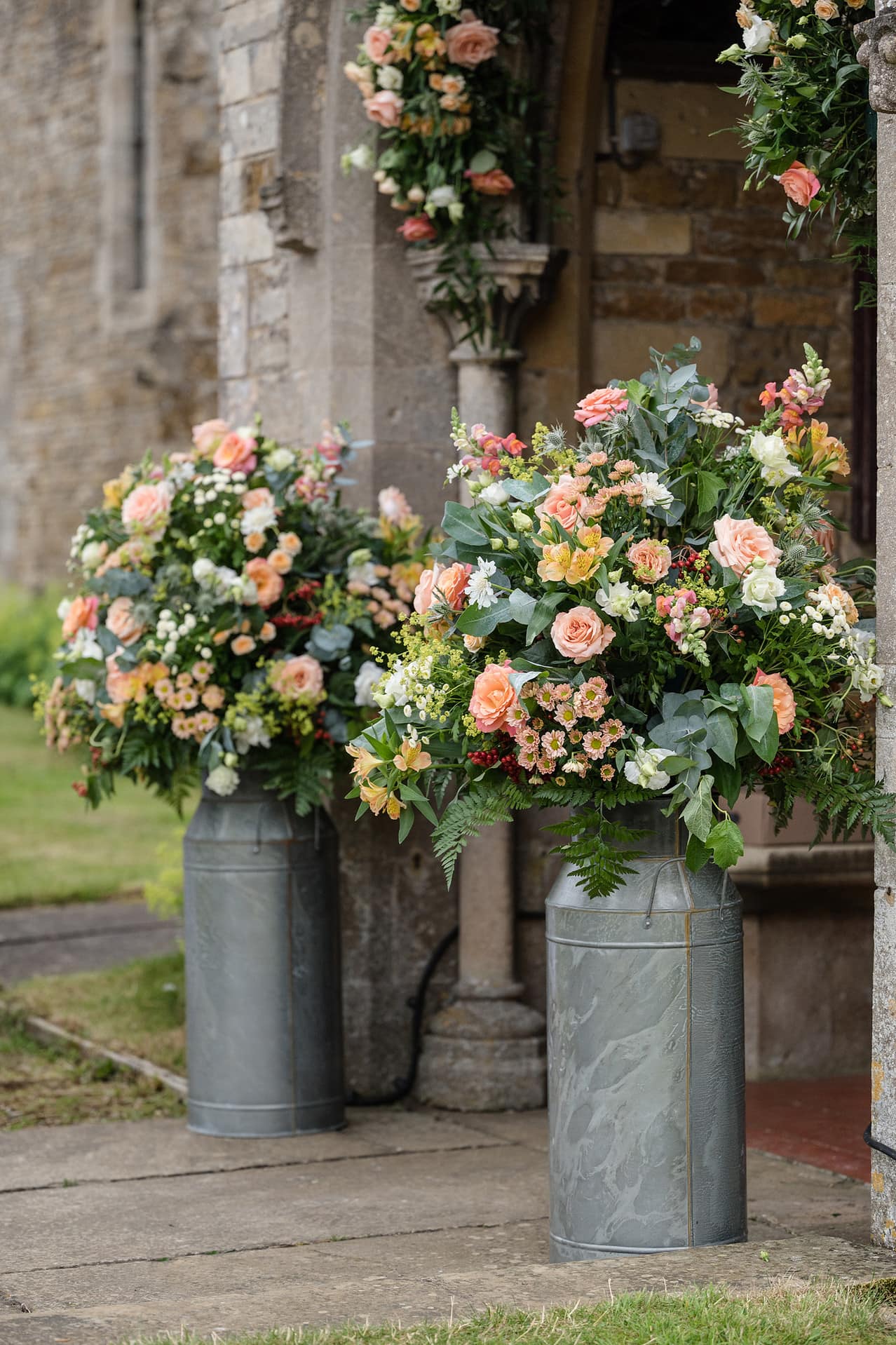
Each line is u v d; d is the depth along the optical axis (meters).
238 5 7.05
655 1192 4.07
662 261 6.79
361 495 6.42
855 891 6.81
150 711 5.66
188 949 5.93
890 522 4.00
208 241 17.91
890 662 4.00
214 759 5.61
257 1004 5.80
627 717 4.03
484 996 6.40
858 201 4.39
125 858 11.66
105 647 5.70
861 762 4.22
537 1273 3.90
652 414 4.16
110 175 19.00
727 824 3.95
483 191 6.18
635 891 4.10
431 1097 6.36
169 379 18.30
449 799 6.45
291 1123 5.85
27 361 20.67
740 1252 3.99
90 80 19.28
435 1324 3.51
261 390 6.97
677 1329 3.40
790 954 6.75
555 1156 4.23
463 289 6.22
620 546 3.94
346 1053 6.42
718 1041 4.12
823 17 4.20
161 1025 7.20
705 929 4.11
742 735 3.98
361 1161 5.57
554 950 4.23
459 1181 5.32
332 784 6.23
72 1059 6.92
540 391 6.54
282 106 6.41
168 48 18.06
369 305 6.40
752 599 3.89
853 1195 5.22
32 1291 4.27
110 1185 5.28
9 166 20.86
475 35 5.97
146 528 5.59
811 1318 3.47
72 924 9.71
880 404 4.01
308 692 5.57
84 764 6.11
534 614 3.96
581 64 6.43
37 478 20.58
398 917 6.44
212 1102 5.86
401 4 5.98
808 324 7.01
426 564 5.93
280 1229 4.80
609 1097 4.10
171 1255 4.57
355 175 6.39
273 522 5.62
